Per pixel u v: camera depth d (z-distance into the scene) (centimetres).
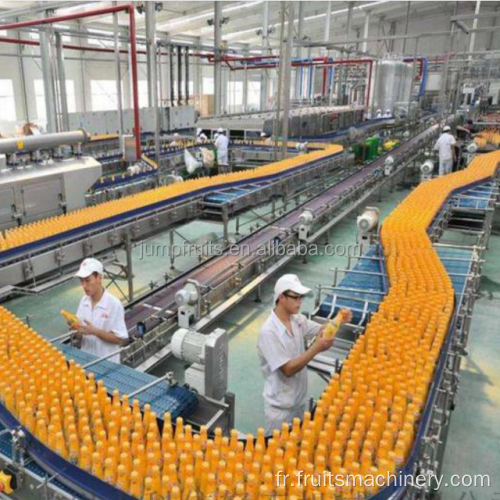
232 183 523
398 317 204
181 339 187
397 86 1305
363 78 1548
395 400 143
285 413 208
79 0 620
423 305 210
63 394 143
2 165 386
